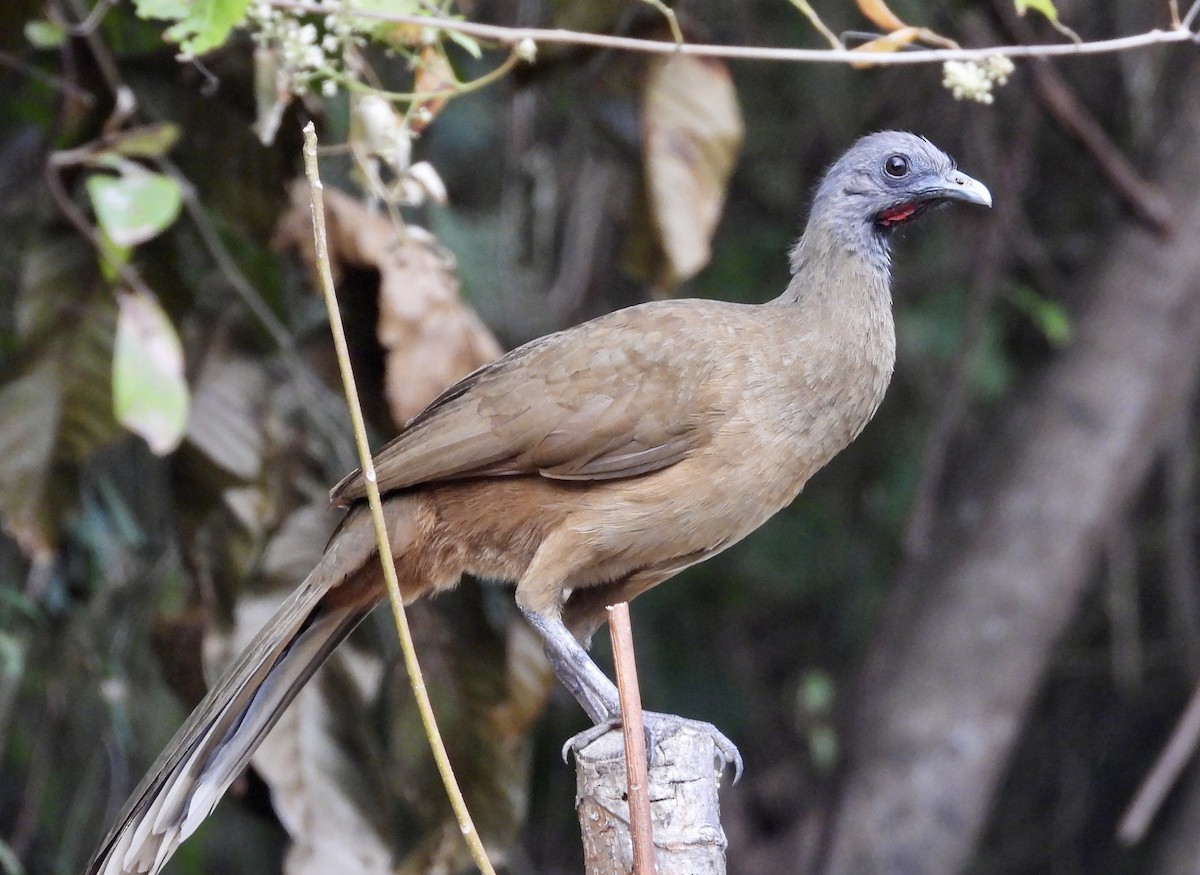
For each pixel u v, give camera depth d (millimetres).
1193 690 17969
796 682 18016
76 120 9805
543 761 16922
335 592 8961
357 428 6859
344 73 8742
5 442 9281
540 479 8844
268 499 9984
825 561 17484
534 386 8789
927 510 15797
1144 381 15836
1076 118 14617
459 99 14633
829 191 9258
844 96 16234
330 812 9633
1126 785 19125
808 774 17938
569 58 10289
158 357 8273
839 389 8852
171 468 9961
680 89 10078
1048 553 15945
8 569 11531
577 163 15453
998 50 8422
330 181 10945
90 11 10156
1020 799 19422
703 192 10094
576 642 8836
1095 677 19141
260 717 8719
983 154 16172
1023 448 16219
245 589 9828
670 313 9031
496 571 9172
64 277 9508
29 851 13039
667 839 6863
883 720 16188
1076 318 16188
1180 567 17797
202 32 7934
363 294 9836
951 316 16703
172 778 8180
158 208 8383
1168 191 15750
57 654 11367
